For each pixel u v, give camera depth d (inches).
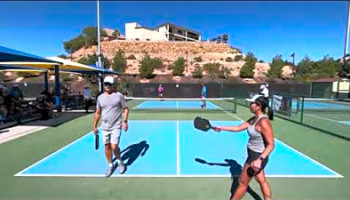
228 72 2028.8
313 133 395.2
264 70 2378.2
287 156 274.2
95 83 1127.6
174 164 245.8
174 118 550.6
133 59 2573.8
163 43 3331.7
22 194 180.2
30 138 346.3
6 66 613.9
